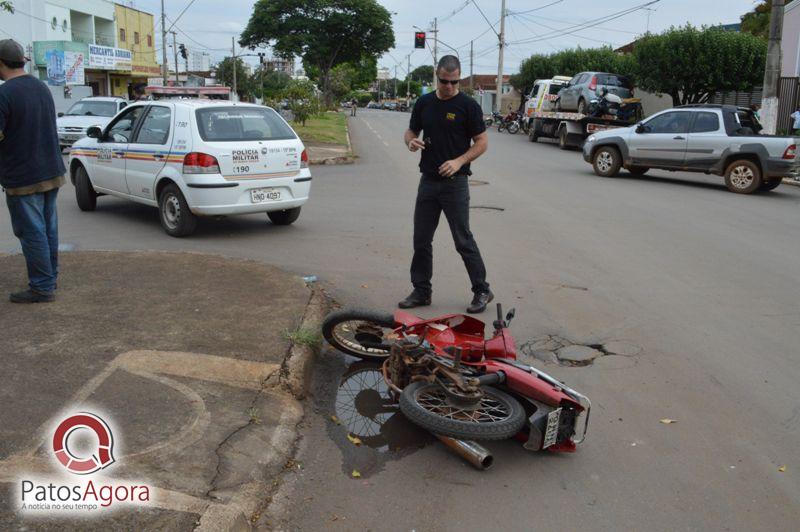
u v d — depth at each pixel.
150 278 6.39
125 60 47.41
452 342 4.48
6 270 6.46
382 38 63.34
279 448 3.82
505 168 17.95
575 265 8.02
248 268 6.87
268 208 8.86
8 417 3.74
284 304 5.82
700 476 3.81
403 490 3.60
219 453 3.61
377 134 31.56
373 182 14.71
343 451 3.96
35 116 5.20
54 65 38.66
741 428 4.34
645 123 15.85
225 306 5.70
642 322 6.14
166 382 4.29
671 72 26.06
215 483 3.36
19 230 5.39
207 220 9.98
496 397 4.07
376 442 4.09
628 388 4.84
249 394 4.27
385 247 8.57
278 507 3.38
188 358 4.62
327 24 61.53
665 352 5.48
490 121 41.47
